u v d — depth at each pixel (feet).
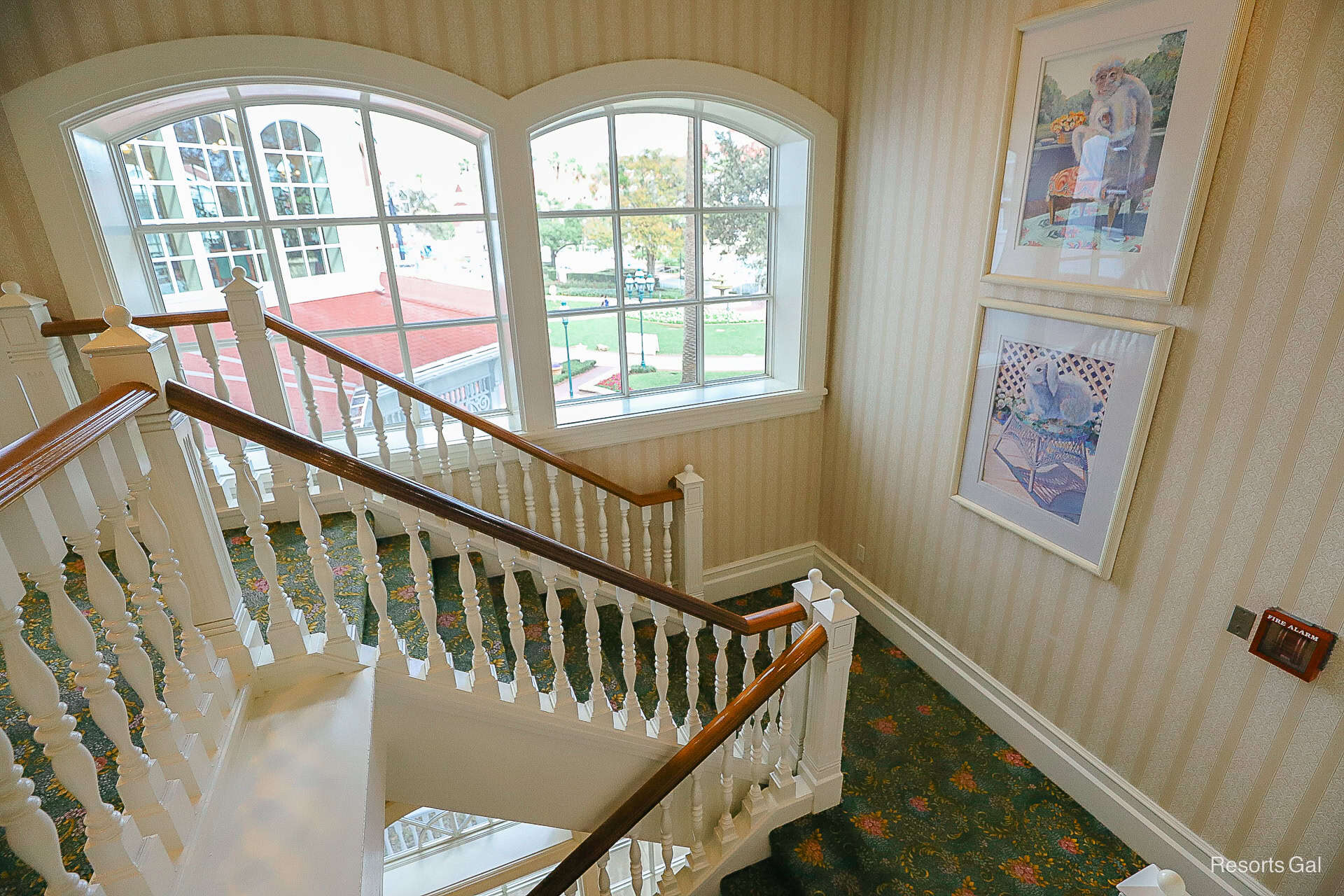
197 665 5.09
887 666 11.45
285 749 5.26
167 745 4.43
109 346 4.53
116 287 8.73
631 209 11.50
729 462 12.80
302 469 5.47
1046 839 8.16
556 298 11.48
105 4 7.57
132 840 3.80
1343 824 6.02
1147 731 7.74
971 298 9.29
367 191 10.17
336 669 6.10
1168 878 3.65
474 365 11.60
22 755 5.23
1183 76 6.21
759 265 12.94
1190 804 7.38
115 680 6.26
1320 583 5.91
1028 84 7.83
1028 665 9.29
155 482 5.02
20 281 8.29
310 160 9.80
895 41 9.89
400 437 10.99
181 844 4.24
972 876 7.67
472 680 6.82
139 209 9.31
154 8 7.72
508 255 10.05
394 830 11.03
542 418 11.04
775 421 12.91
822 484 13.75
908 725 10.07
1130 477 7.34
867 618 12.78
